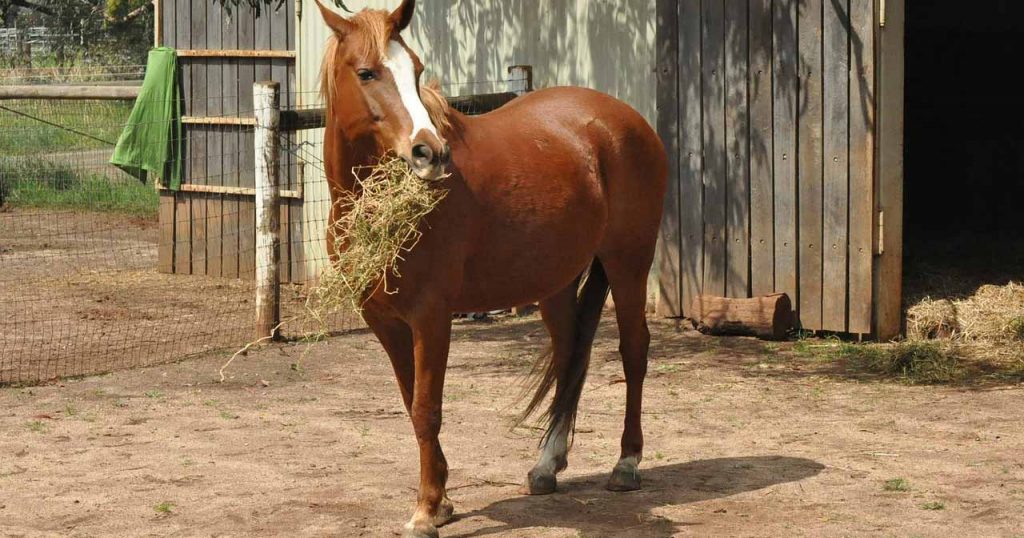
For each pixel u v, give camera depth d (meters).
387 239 4.05
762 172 8.50
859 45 7.97
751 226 8.60
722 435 5.82
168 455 5.51
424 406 4.25
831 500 4.72
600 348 8.04
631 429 5.02
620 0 9.27
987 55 12.91
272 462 5.39
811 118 8.24
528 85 9.30
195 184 11.26
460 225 4.27
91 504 4.77
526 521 4.54
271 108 8.06
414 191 4.01
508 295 4.59
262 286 8.20
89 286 10.65
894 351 7.60
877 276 8.10
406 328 4.48
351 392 6.88
